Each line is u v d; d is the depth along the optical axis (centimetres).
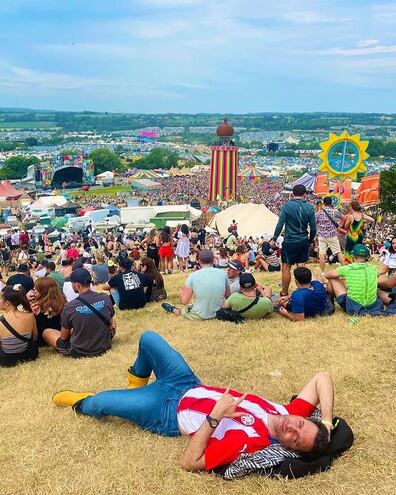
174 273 1895
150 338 529
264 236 3406
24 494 441
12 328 771
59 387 674
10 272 2728
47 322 848
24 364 779
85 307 795
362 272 858
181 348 784
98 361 771
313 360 692
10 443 525
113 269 1666
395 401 558
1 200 8162
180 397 504
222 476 446
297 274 870
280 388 613
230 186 7519
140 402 514
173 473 459
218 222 3869
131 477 454
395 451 470
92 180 13662
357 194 2077
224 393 463
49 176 12750
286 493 421
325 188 1984
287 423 438
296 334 802
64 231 5094
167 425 505
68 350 802
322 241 1225
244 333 836
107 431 535
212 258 974
